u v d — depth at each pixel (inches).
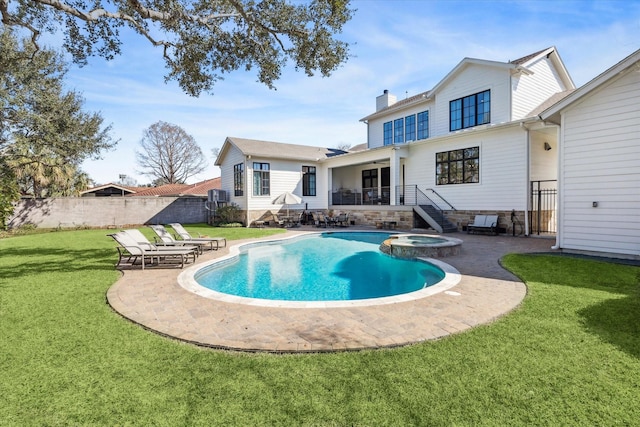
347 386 105.9
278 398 100.0
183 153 1878.7
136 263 329.7
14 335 148.7
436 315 170.9
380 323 160.7
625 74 306.3
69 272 285.9
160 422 89.7
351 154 775.7
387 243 410.3
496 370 113.8
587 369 113.9
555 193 544.4
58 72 669.9
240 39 388.2
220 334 149.5
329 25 365.4
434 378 109.6
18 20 303.1
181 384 108.3
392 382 107.6
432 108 701.3
